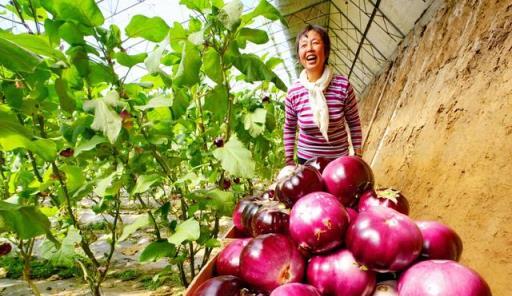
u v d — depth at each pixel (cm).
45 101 193
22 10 197
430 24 689
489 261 165
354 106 244
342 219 88
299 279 89
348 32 1396
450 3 568
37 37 128
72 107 175
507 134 204
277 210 106
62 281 321
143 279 314
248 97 336
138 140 213
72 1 177
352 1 1075
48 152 155
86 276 226
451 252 84
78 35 185
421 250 84
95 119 170
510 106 216
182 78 185
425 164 309
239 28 204
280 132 630
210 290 84
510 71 240
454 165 249
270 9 199
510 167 186
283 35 1501
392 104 768
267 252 87
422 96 479
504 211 173
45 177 199
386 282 82
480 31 351
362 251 78
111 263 363
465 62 347
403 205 104
